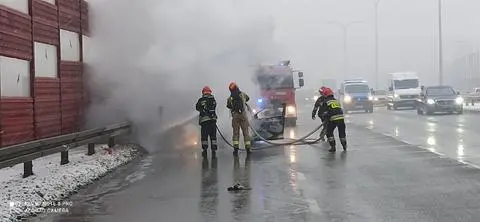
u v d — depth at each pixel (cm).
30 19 1307
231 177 1055
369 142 1648
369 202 791
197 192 911
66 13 1526
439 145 1527
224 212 755
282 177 1035
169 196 882
